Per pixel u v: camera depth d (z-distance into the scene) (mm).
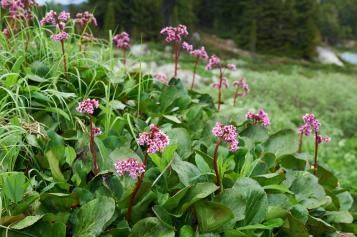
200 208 2486
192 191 2545
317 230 2889
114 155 2799
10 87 3254
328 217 3018
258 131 3479
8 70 3578
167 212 2506
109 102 3438
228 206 2555
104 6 44406
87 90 3512
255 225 2490
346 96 19141
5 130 2947
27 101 3234
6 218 2320
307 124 3238
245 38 59125
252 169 2854
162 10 54469
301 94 18016
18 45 4047
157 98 3977
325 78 26297
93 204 2463
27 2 4164
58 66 3627
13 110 3281
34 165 2943
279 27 59594
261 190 2605
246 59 52812
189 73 18453
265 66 44781
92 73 3744
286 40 59750
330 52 61875
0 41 3943
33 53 3955
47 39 4039
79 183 2732
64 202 2543
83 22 4301
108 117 3248
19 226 2301
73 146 3119
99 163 2873
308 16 59969
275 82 19562
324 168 3357
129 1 48438
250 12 59875
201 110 3793
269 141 3428
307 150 7715
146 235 2463
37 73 3572
